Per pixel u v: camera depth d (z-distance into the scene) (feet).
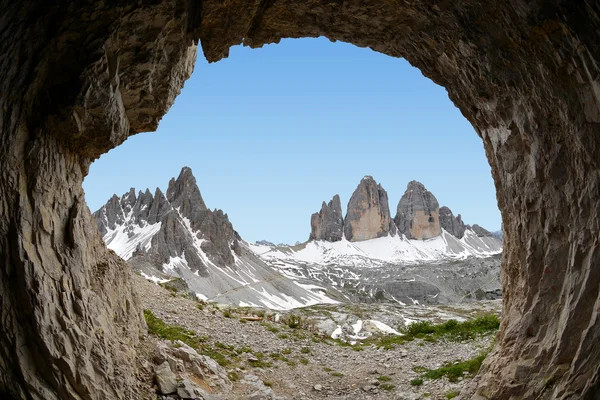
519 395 35.88
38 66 30.99
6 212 30.55
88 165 42.73
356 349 85.40
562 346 33.32
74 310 36.47
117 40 33.27
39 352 30.94
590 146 31.68
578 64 30.14
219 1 37.68
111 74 34.53
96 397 34.55
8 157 30.35
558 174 35.81
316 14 41.29
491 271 587.27
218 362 63.16
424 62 45.42
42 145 33.04
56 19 30.30
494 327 88.69
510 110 39.78
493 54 36.83
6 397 28.55
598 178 31.86
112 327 43.52
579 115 32.12
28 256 31.01
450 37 39.19
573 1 28.14
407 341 90.07
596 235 32.35
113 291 47.19
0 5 27.20
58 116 32.81
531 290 39.50
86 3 30.14
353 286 565.53
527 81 35.86
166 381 46.80
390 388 61.00
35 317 30.73
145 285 95.66
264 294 441.27
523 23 32.09
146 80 37.91
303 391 59.77
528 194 39.73
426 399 54.03
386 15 40.22
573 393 29.35
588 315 32.35
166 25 34.55
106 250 50.60
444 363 69.62
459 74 42.88
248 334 82.02
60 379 31.60
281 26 43.29
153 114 42.93
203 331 76.13
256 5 38.83
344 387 62.49
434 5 36.68
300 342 84.69
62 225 37.60
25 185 32.04
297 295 469.57
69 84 32.50
